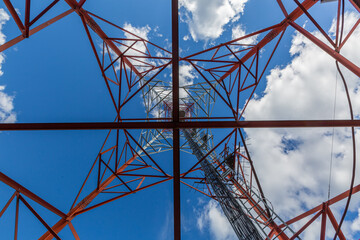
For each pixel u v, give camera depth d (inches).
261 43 386.0
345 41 268.5
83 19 313.0
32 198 275.9
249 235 252.4
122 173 368.2
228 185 360.2
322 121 248.2
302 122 251.0
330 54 273.1
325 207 283.1
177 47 227.1
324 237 268.7
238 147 411.2
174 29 224.7
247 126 256.1
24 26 226.1
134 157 494.3
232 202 294.2
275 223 317.4
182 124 251.8
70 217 316.5
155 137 617.6
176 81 236.2
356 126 238.8
